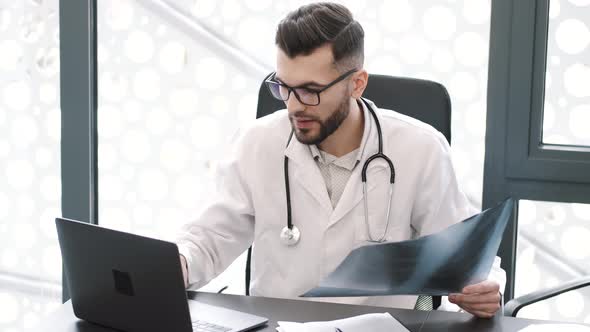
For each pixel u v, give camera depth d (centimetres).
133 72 262
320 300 193
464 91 242
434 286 159
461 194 202
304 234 191
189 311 146
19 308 284
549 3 233
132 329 154
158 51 259
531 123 237
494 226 152
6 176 276
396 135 196
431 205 195
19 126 272
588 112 236
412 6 240
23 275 281
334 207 192
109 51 262
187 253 183
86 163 265
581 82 235
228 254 195
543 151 237
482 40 238
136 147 267
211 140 262
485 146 240
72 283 160
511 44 233
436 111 204
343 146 192
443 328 156
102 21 261
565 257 246
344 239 190
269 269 196
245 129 204
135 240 146
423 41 241
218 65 256
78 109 262
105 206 273
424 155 195
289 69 174
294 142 193
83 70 260
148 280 147
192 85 259
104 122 268
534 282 249
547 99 238
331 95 176
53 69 266
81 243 154
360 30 181
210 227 193
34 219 277
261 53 252
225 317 158
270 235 195
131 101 264
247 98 256
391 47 243
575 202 237
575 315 248
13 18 265
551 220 245
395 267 149
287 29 174
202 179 265
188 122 262
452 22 239
